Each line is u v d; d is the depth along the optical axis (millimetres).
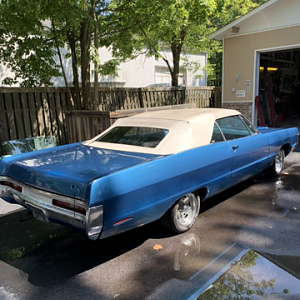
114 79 14945
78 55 9258
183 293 2354
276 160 5297
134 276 2604
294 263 2730
